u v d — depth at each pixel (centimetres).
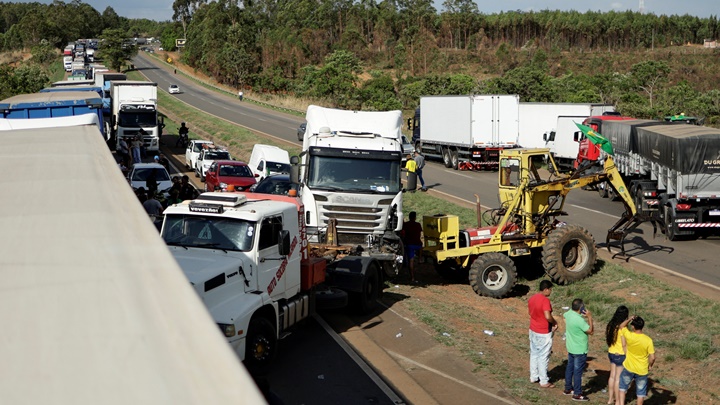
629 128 2730
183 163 4144
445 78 9344
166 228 1129
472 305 1669
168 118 7056
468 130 3838
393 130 1806
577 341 1098
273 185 2328
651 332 1440
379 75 12625
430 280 1914
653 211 2394
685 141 2147
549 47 16088
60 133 898
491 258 1731
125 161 3525
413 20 17162
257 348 1078
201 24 16862
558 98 7669
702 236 2302
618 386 1054
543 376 1155
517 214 1825
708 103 6781
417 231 1827
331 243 1620
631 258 2000
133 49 15312
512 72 8094
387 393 1070
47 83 6738
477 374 1172
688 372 1247
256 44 14450
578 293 1712
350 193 1636
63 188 412
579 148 3300
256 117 7094
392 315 1489
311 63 13850
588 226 2431
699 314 1462
